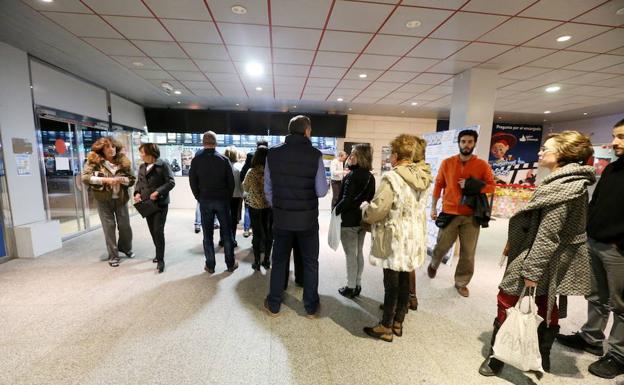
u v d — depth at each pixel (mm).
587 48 3008
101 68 4020
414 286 2361
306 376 1615
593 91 4734
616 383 1597
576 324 2230
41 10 2451
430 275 2877
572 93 4895
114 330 1979
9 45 3242
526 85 4426
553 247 1334
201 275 2918
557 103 5746
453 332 2066
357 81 4441
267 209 2990
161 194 2791
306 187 1985
